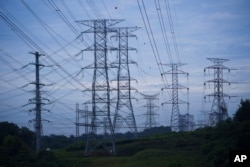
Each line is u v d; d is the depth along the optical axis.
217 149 59.53
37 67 65.38
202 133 84.69
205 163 59.72
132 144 86.94
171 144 81.94
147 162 64.06
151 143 85.44
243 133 60.97
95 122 78.62
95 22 75.38
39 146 63.69
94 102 76.81
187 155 67.94
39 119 64.50
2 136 71.81
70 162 65.44
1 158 51.78
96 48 75.44
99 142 87.75
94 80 75.75
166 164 60.50
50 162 57.78
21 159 54.66
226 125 73.88
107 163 65.75
